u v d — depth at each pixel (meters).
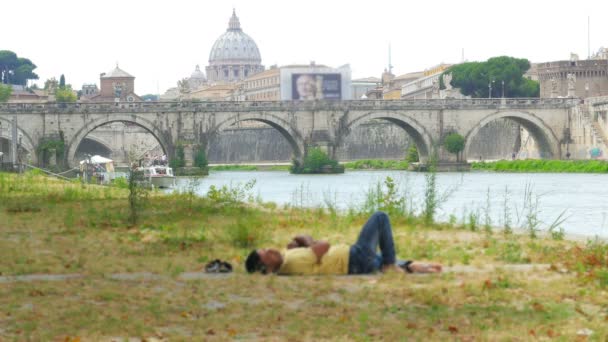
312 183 149.88
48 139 188.38
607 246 36.91
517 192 116.25
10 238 39.34
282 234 40.31
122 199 67.06
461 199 100.19
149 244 36.75
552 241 40.84
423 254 33.72
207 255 33.06
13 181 88.31
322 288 25.12
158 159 198.25
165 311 22.45
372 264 27.34
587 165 180.25
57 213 53.53
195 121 197.00
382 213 27.66
